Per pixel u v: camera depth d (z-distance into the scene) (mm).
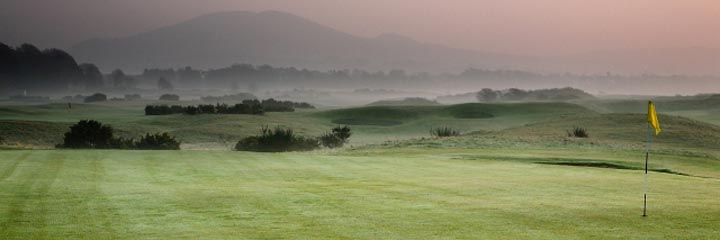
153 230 12102
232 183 20062
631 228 12414
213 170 24344
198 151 34500
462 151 39469
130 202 15656
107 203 15469
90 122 52625
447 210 14531
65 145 51781
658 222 13047
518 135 58250
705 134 60719
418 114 114000
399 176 22438
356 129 96250
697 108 145250
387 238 11422
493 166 26844
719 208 14906
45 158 28547
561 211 14406
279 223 12883
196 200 16047
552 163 31016
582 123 69875
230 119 91188
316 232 11945
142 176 22047
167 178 21484
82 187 18641
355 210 14516
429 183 20125
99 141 51875
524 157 33844
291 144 50406
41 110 120250
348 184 19797
